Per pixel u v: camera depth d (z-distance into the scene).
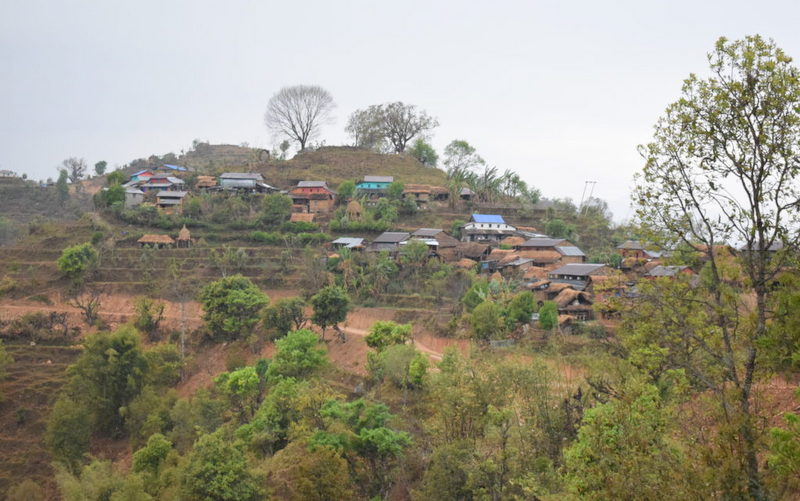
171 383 56.50
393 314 62.53
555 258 70.00
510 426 25.92
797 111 13.55
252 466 31.64
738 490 12.74
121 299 71.06
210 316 61.81
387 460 32.28
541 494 20.36
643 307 17.30
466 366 29.98
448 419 29.16
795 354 12.93
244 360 58.03
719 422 14.65
